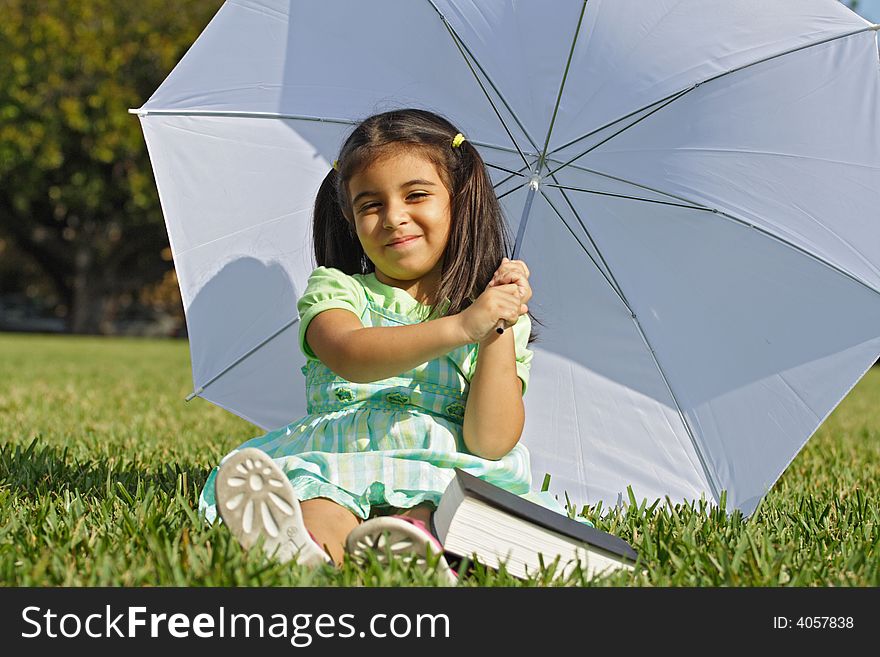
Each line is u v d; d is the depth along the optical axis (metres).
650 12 2.75
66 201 22.86
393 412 2.54
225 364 3.05
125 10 20.95
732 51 2.77
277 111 3.06
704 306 3.07
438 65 2.98
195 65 3.03
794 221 2.86
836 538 2.69
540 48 2.83
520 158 3.06
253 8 3.02
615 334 3.21
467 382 2.64
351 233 2.85
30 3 20.58
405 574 2.04
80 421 5.65
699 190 2.93
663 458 3.20
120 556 2.19
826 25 2.72
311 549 2.10
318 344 2.50
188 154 3.01
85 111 21.30
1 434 4.80
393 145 2.53
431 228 2.54
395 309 2.63
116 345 18.09
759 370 3.03
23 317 31.48
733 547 2.50
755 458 3.05
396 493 2.36
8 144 20.78
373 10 2.95
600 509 3.07
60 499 2.83
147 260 26.69
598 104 2.87
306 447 2.54
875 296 2.83
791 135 2.80
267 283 3.07
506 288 2.40
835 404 2.90
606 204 3.08
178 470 3.62
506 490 2.42
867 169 2.75
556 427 3.26
